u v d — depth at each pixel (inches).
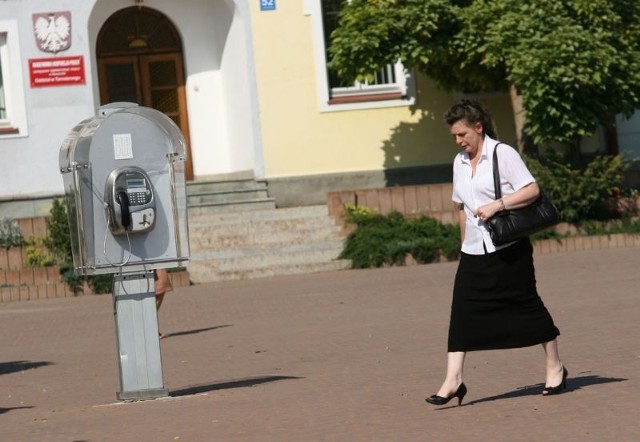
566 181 1148.5
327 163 1309.1
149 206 524.4
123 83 1362.0
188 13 1369.3
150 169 530.6
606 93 1146.0
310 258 1127.0
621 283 854.5
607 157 1171.9
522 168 441.4
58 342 770.8
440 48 1171.3
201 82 1375.5
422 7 1156.5
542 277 934.4
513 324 444.1
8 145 1245.7
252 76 1295.5
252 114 1296.8
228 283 1082.1
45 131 1251.2
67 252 1104.8
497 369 539.5
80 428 460.1
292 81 1302.9
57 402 546.0
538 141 1141.1
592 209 1166.3
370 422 428.5
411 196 1195.9
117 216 519.8
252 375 582.6
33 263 1098.7
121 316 524.7
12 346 764.0
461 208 453.4
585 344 595.5
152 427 450.0
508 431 394.9
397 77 1325.0
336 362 603.2
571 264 1011.9
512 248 441.7
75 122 1257.4
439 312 774.5
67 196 534.6
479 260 441.7
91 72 1266.0
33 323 877.8
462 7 1197.1
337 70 1188.5
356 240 1124.5
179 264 533.0
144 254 528.4
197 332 771.4
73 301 1020.5
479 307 443.5
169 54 1371.8
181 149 532.4
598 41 1111.6
